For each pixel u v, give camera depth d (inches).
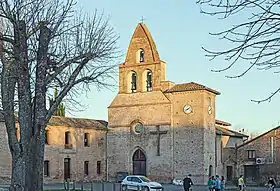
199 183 2315.5
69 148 2409.0
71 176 2400.3
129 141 2519.7
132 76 2571.4
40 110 821.9
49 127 2324.1
